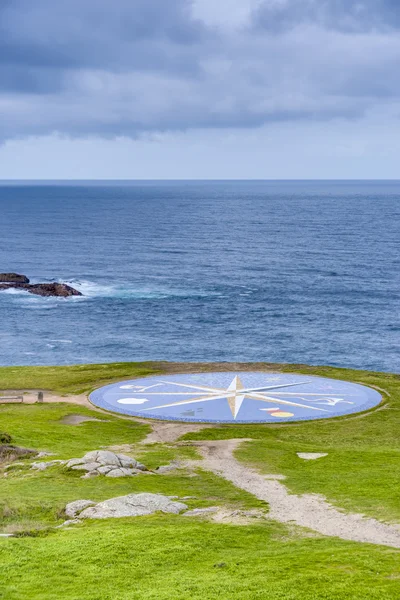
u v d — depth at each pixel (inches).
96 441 2476.6
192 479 1967.3
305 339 4987.7
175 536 1380.4
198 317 5620.1
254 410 2891.2
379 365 4394.7
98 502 1663.4
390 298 6476.4
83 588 1133.7
